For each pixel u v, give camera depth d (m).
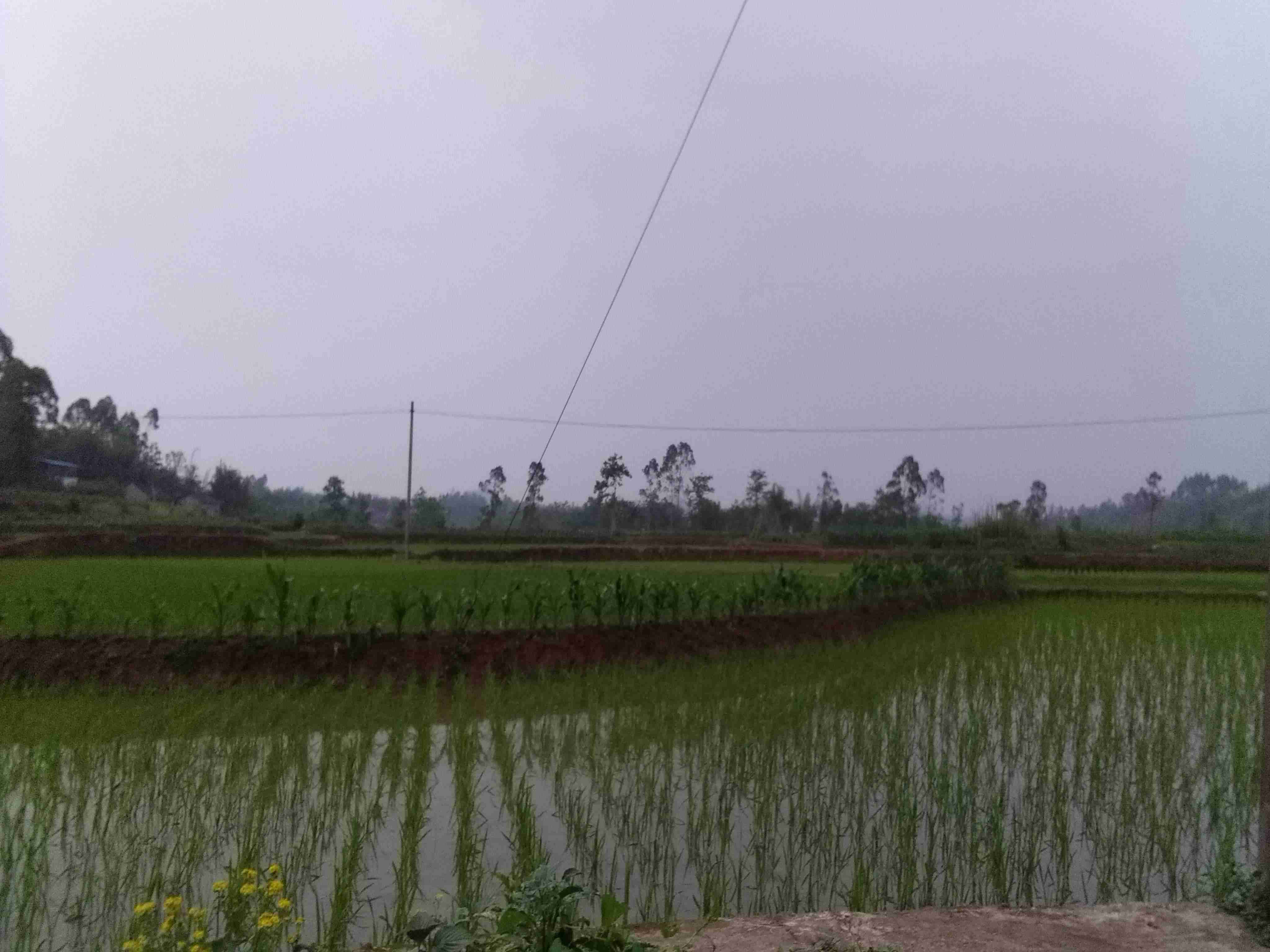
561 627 13.91
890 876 5.59
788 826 6.42
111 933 4.66
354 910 5.04
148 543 34.62
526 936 3.67
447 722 9.72
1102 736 8.45
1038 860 5.79
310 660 11.78
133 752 7.98
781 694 10.66
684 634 14.77
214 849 5.85
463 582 19.00
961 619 19.61
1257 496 70.38
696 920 4.70
